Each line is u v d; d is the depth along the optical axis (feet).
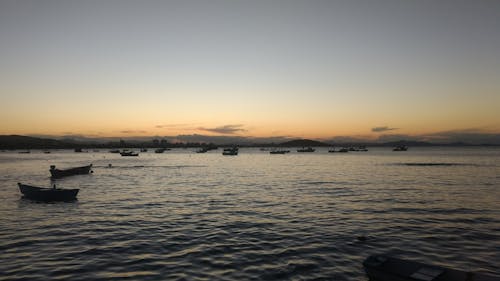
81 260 53.36
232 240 64.59
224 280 45.44
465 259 53.78
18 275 47.21
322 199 113.80
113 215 88.02
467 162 351.87
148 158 531.50
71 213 90.99
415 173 219.61
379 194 124.77
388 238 65.77
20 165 327.67
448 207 98.32
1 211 94.32
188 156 634.84
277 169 267.18
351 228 73.67
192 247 60.13
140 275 47.26
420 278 40.52
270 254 56.29
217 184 161.68
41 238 66.18
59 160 446.60
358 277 46.55
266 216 86.43
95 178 194.90
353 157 526.57
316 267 50.34
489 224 76.95
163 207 99.71
